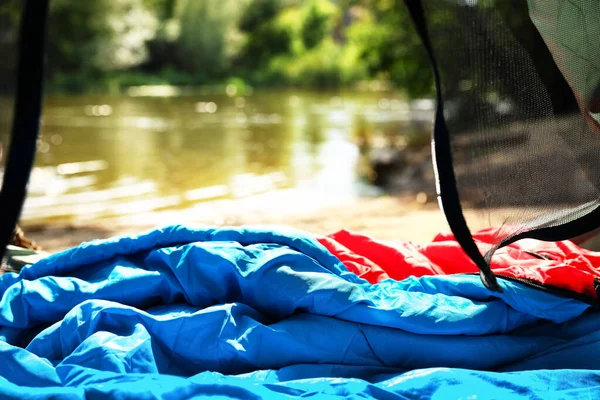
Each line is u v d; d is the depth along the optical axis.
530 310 2.58
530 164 2.49
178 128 19.36
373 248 3.12
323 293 2.46
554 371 2.36
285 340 2.40
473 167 2.43
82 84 35.50
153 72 44.44
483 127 2.42
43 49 1.79
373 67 14.70
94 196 10.20
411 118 22.22
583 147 2.54
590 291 2.66
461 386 2.26
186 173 12.36
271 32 49.69
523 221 2.49
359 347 2.43
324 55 47.84
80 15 35.78
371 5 16.55
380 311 2.43
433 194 10.09
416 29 2.09
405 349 2.44
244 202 9.82
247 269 2.55
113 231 7.83
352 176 12.19
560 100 2.59
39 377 2.23
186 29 44.94
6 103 1.84
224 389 2.12
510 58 2.40
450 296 2.58
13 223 1.80
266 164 13.44
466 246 2.31
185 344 2.42
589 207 2.51
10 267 3.30
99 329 2.47
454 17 2.26
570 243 3.29
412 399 2.24
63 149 14.91
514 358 2.53
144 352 2.33
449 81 2.29
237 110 25.47
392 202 9.70
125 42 38.12
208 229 2.79
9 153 1.79
